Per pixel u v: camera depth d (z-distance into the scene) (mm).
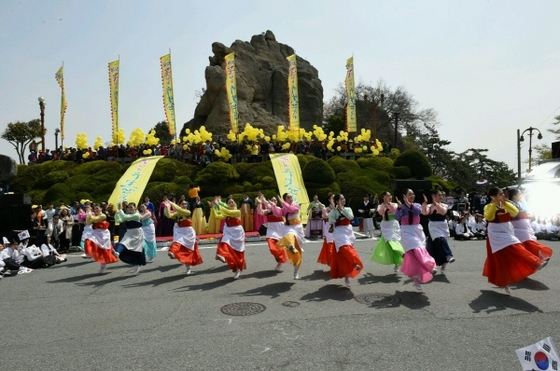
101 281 9602
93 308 7340
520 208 8406
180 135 47500
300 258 9234
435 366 4711
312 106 48344
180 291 8352
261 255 12516
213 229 18172
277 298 7629
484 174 49531
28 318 6879
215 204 9750
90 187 22562
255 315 6633
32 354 5336
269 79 47500
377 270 10016
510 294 7531
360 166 25422
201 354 5145
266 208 10047
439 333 5699
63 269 11391
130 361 5008
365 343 5395
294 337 5645
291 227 9539
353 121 29641
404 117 54656
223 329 6016
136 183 21797
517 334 5629
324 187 22156
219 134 40562
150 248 11516
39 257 11648
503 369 4617
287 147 26469
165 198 10445
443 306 6914
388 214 9695
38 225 15055
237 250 9438
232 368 4746
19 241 12281
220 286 8688
